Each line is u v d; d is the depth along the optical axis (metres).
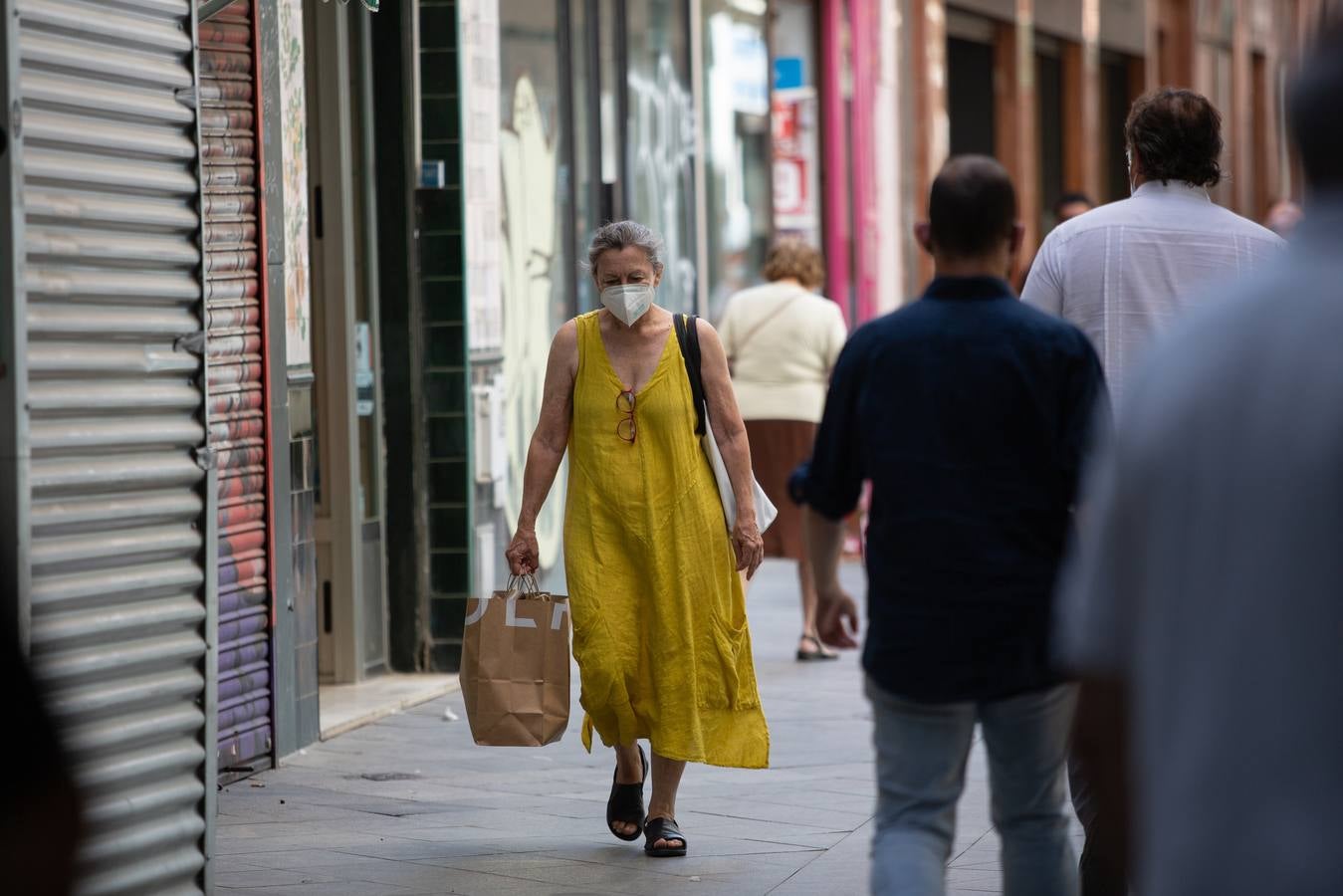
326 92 27.39
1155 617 6.89
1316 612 6.59
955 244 12.47
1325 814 6.54
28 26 12.98
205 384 14.68
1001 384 12.12
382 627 28.98
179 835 14.15
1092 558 7.20
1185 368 6.90
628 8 38.59
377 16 28.38
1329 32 6.94
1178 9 86.12
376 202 28.64
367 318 28.56
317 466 27.86
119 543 13.65
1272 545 6.64
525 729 18.36
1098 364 12.27
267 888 17.59
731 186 44.81
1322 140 6.90
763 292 31.44
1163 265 15.13
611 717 18.61
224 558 21.92
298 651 23.92
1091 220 15.42
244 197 22.20
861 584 39.91
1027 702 12.30
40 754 7.19
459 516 28.97
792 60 49.09
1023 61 65.69
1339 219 6.89
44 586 12.88
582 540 18.47
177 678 14.19
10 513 12.63
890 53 54.41
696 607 18.41
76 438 13.28
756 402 31.22
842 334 31.28
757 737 18.69
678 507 18.33
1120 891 14.58
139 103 14.10
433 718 26.36
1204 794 6.70
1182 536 6.83
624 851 18.97
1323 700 6.57
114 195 13.86
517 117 32.88
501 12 32.34
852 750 24.16
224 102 21.84
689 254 42.06
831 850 18.92
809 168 49.75
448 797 21.53
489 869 18.27
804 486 12.91
